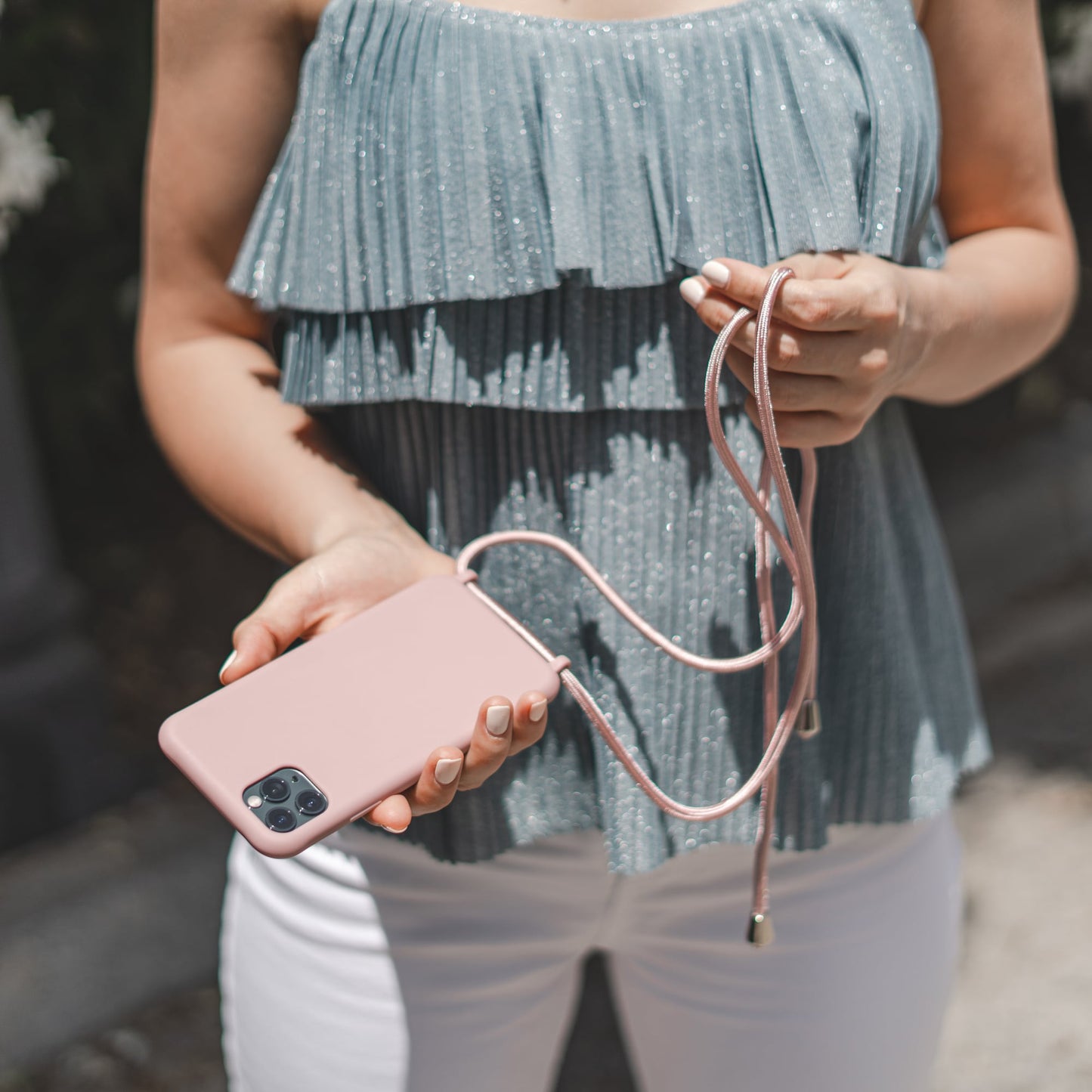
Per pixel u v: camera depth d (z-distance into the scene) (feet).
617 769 2.85
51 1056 6.27
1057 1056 6.23
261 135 2.94
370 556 2.77
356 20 2.71
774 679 2.78
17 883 6.93
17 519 7.07
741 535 2.81
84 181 8.46
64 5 8.13
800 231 2.65
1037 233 3.30
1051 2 9.39
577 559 2.75
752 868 3.11
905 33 2.75
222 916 6.86
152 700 8.64
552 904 3.12
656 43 2.64
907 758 3.02
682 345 2.70
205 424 3.06
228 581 9.89
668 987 3.32
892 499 3.08
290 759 2.45
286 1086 3.27
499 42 2.64
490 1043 3.18
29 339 9.37
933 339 2.67
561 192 2.62
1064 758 8.41
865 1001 3.25
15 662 7.18
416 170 2.66
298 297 2.79
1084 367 12.19
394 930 3.05
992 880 7.36
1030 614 9.93
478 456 2.85
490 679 2.59
